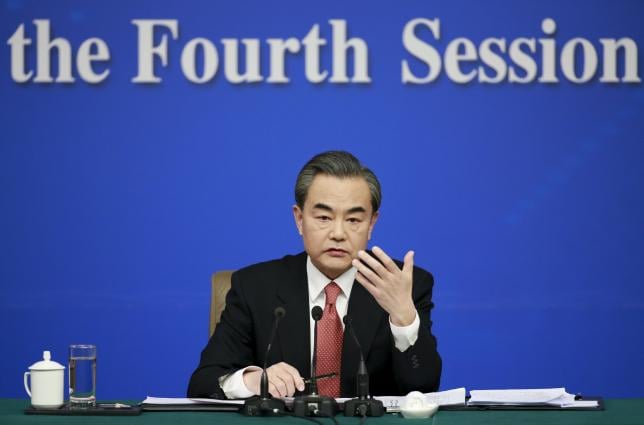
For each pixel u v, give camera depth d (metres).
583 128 18.50
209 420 9.41
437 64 18.44
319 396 9.66
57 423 9.30
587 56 18.45
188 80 18.52
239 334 11.59
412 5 18.47
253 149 18.55
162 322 18.59
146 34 18.48
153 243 18.59
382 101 18.48
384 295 10.48
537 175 18.52
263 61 18.53
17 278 18.53
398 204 18.48
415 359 10.55
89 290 18.58
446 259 18.53
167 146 18.55
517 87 18.48
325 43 18.48
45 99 18.52
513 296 18.56
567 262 18.55
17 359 18.52
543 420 9.40
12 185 18.53
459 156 18.50
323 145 18.50
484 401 10.20
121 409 9.84
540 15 18.44
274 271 11.86
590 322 18.58
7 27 18.47
